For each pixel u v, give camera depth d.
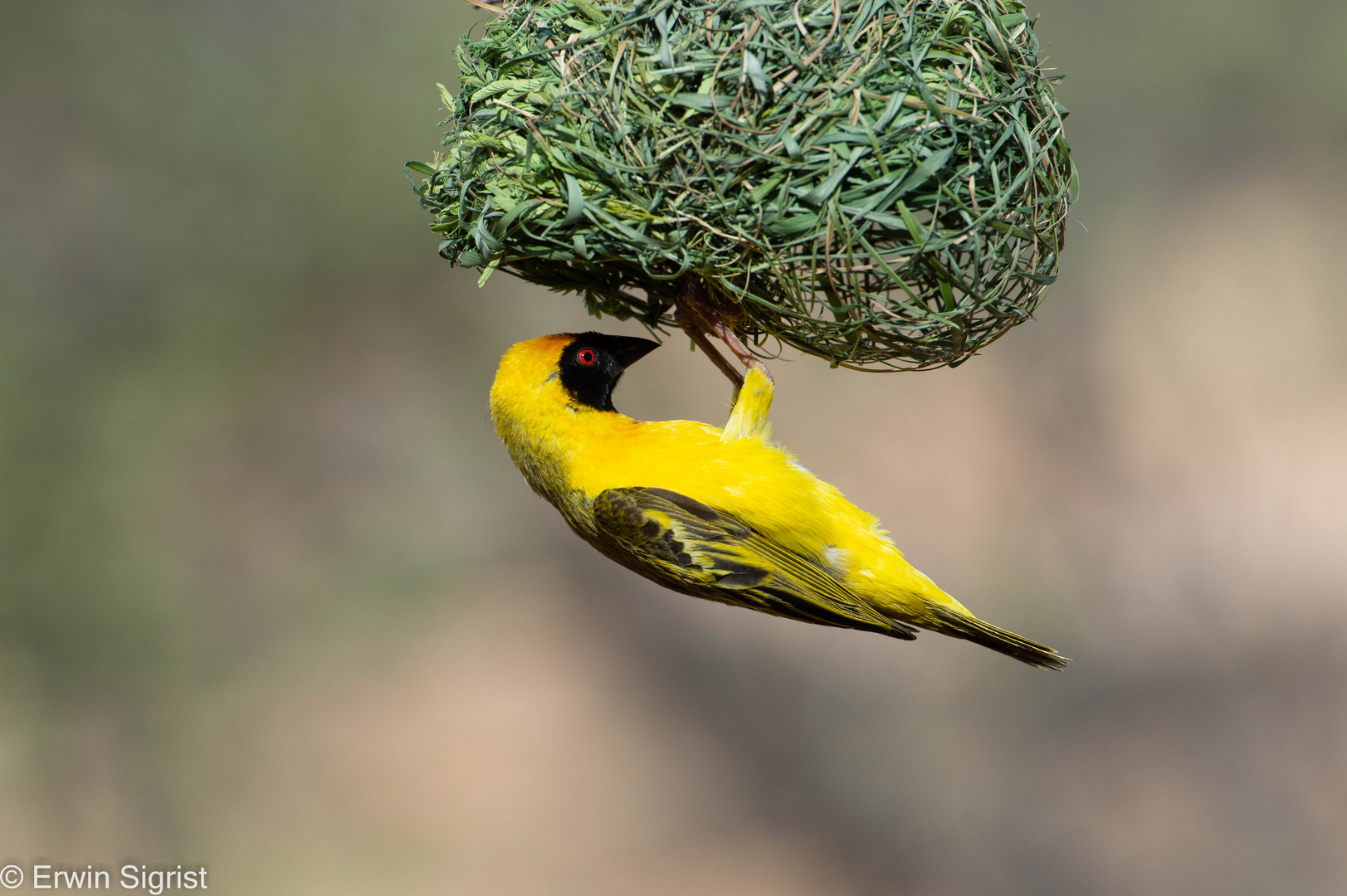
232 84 15.59
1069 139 17.55
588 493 5.21
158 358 15.58
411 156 15.80
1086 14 17.36
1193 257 17.36
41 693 14.16
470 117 4.45
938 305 4.44
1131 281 17.42
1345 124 17.06
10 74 15.06
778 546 5.07
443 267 16.47
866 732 14.48
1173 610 14.85
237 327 15.84
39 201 15.22
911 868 12.74
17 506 14.51
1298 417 16.09
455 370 16.83
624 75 4.12
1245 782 13.24
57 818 13.37
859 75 4.02
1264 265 16.97
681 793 13.92
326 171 15.71
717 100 4.02
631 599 16.22
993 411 16.94
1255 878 12.35
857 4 4.10
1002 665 15.06
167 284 15.62
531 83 4.30
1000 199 4.08
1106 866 12.62
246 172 15.68
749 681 15.37
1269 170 17.47
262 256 15.86
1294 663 14.04
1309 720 13.62
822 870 13.06
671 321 5.40
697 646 15.77
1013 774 13.89
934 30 4.14
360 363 16.55
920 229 4.03
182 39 15.49
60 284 15.27
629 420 5.33
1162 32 17.22
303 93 15.59
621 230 4.19
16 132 15.12
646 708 15.01
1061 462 16.42
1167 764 13.48
